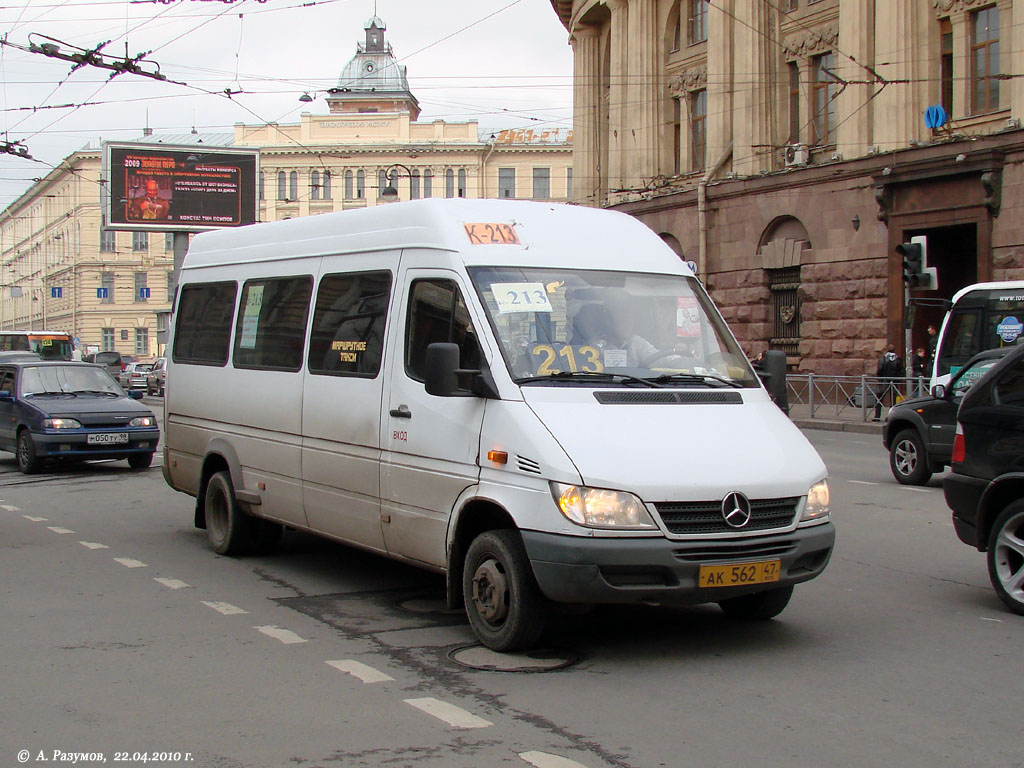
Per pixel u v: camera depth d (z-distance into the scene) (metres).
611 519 5.49
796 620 6.87
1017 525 7.06
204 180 40.41
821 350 27.64
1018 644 6.29
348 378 7.41
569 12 42.59
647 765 4.31
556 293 6.59
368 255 7.48
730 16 31.08
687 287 7.14
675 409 6.15
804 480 6.00
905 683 5.48
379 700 5.16
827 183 27.39
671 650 6.11
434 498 6.45
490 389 6.11
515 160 71.62
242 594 7.64
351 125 71.44
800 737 4.64
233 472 8.86
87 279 75.00
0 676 5.59
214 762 4.36
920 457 13.70
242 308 9.02
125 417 16.19
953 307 18.09
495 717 4.90
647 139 34.91
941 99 25.25
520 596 5.83
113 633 6.51
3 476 15.86
